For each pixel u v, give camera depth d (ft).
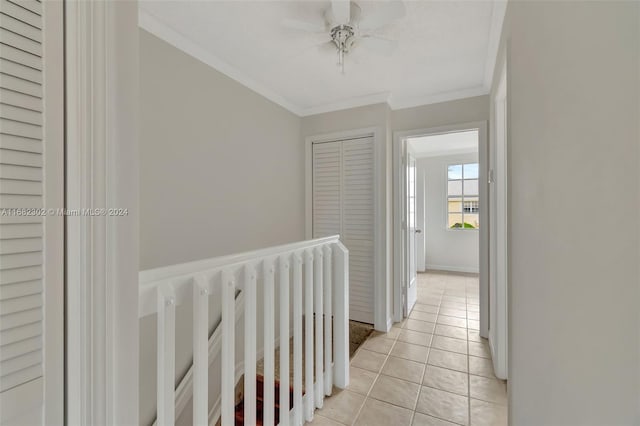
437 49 6.81
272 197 9.48
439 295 13.58
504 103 6.98
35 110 1.98
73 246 2.13
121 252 2.33
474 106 9.04
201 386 3.24
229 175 7.74
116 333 2.29
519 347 3.98
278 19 5.72
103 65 2.20
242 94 8.17
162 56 5.98
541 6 2.96
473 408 5.93
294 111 10.61
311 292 5.74
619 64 1.58
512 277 4.41
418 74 8.08
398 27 5.96
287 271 4.98
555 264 2.54
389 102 9.85
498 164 7.01
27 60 1.94
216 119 7.32
